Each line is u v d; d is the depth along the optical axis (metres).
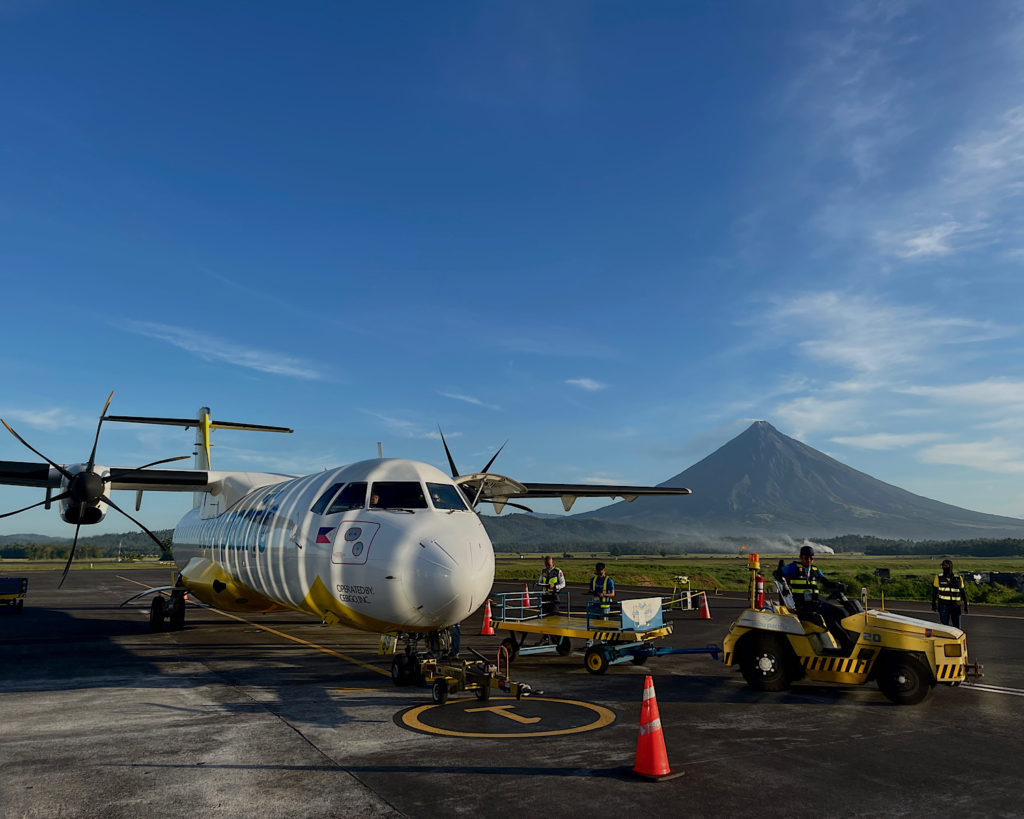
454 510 9.36
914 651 8.19
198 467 19.72
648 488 18.69
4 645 13.89
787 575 9.31
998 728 7.16
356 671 10.65
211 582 13.54
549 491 17.27
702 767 5.77
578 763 5.84
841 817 4.69
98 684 9.55
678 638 15.01
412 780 5.40
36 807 4.82
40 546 182.12
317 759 5.93
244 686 9.35
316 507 9.98
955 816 4.72
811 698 8.67
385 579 8.34
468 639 14.80
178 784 5.30
